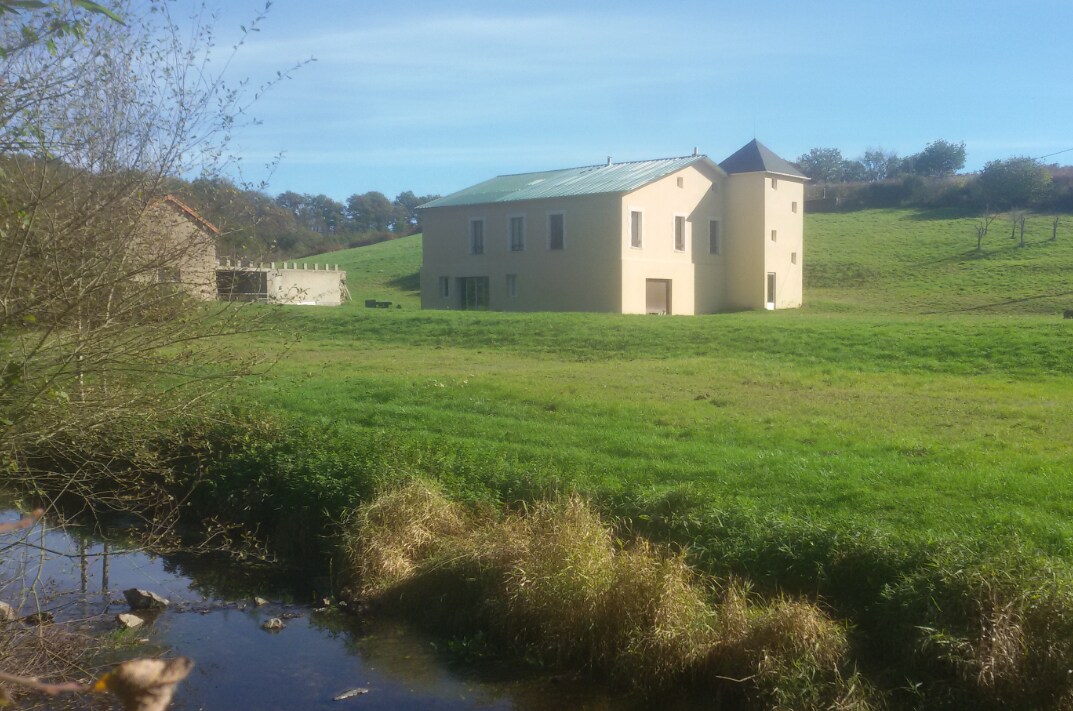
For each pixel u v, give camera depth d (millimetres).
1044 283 54594
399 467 12758
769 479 11641
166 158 8305
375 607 10602
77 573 11258
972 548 8422
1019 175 81438
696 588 9047
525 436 15109
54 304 7598
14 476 9320
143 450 10031
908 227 77312
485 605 9797
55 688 2018
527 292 46469
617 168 48969
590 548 9656
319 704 8430
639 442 14211
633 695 8469
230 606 10750
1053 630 7375
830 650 7871
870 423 15602
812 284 60688
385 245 90438
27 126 7523
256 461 13570
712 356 26953
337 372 24141
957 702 7344
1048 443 13539
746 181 49406
